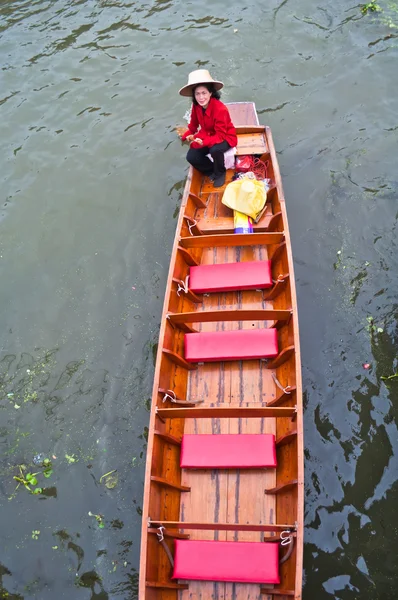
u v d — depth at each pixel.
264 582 4.60
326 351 6.81
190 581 4.88
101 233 8.55
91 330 7.54
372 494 5.73
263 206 7.33
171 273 6.41
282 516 5.08
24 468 6.44
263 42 10.80
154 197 8.85
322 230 7.99
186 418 5.93
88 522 5.96
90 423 6.71
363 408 6.32
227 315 6.03
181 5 12.06
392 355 6.68
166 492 5.23
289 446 5.32
